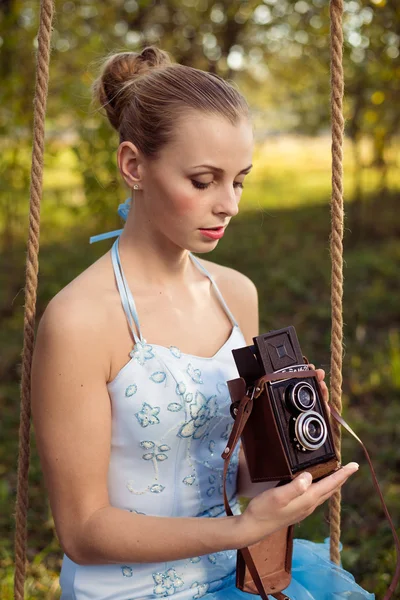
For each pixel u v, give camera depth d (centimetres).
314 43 780
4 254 923
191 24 816
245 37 859
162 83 177
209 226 177
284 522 164
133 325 182
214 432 191
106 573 184
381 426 459
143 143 178
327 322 677
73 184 1328
